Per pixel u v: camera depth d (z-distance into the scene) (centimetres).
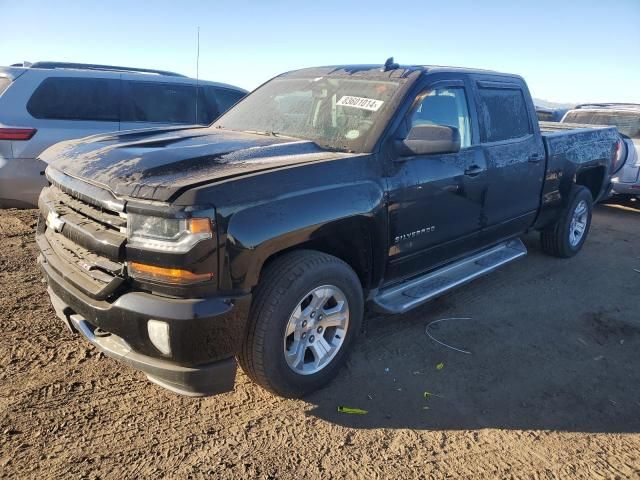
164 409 305
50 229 338
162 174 271
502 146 457
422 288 404
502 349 398
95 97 664
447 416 314
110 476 252
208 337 257
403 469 269
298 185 290
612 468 278
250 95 474
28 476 248
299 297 295
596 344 414
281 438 287
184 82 755
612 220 850
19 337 369
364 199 321
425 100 383
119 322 262
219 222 253
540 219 549
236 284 264
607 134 652
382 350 386
